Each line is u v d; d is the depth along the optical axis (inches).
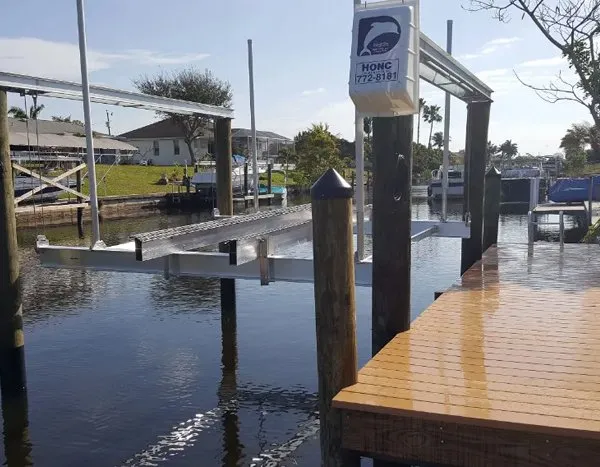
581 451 103.6
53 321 346.6
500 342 162.1
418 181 2158.0
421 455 113.1
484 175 319.9
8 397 228.5
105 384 245.4
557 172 1460.4
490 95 310.7
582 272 274.8
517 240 671.1
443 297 222.8
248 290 417.4
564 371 137.0
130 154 1804.9
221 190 339.3
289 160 1977.1
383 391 122.8
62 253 247.3
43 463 183.8
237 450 191.2
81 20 237.0
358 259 211.8
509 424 106.8
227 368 263.3
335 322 117.6
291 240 241.9
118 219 1076.5
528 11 406.6
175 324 337.4
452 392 122.7
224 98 2007.9
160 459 185.8
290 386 242.4
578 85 418.9
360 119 206.8
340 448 119.0
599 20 391.9
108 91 257.1
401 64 144.0
